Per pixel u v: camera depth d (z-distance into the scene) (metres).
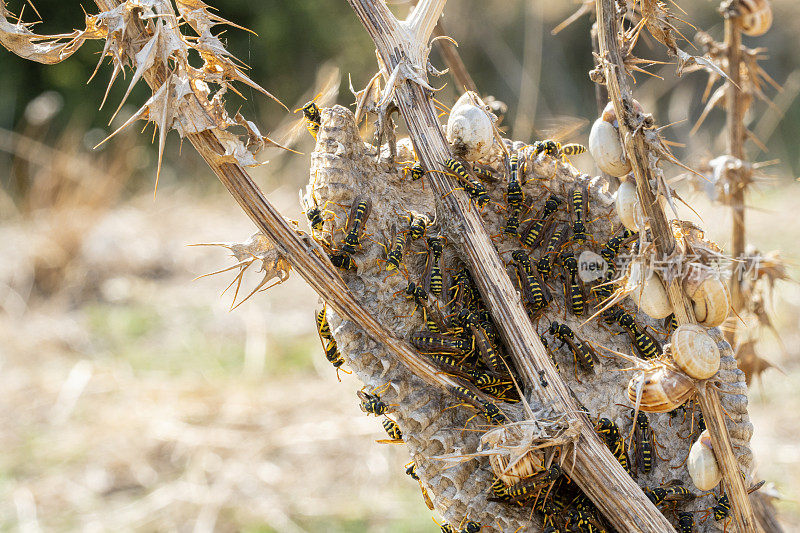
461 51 4.45
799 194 2.91
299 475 1.88
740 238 0.84
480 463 0.72
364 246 0.73
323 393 2.22
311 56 4.75
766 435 1.85
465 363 0.73
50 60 0.70
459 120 0.72
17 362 2.41
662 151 0.69
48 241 2.96
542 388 0.71
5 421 2.11
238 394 2.20
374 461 1.91
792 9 4.14
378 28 0.72
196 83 0.70
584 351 0.74
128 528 1.70
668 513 0.74
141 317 2.69
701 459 0.71
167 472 1.91
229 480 1.85
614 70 0.69
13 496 1.81
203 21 0.70
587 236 0.75
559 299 0.75
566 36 4.41
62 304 2.81
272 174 3.33
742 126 0.84
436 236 0.74
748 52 0.83
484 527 0.72
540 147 0.75
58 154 3.45
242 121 0.70
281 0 4.72
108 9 0.70
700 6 3.64
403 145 0.75
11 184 3.65
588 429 0.71
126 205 3.51
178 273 3.02
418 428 0.72
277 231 0.71
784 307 2.10
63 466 1.92
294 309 2.73
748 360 0.84
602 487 0.71
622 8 0.69
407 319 0.73
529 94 1.67
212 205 3.67
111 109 4.40
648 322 0.75
